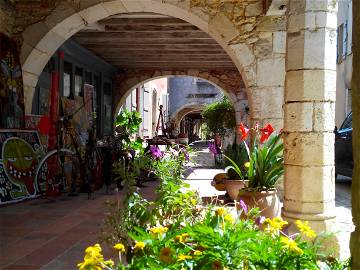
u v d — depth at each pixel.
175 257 1.80
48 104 8.28
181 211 2.88
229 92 13.70
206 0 6.37
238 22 6.38
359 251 1.21
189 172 11.83
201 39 9.52
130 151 9.33
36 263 3.56
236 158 6.81
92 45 10.09
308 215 3.63
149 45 10.20
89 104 10.48
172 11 6.59
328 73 3.74
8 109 6.32
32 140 6.88
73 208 6.03
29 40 6.57
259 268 1.82
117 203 2.90
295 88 3.78
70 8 6.49
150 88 19.75
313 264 1.87
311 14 3.71
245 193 4.31
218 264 1.76
